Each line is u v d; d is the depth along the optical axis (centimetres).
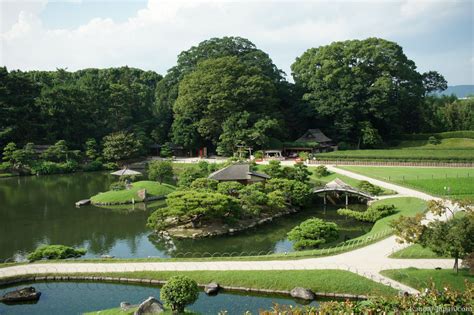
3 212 7181
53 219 6725
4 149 11488
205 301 3672
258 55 14662
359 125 12988
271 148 12350
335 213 6969
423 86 14938
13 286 4038
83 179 10638
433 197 6775
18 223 6494
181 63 15575
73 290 3950
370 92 12950
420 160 10094
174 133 13438
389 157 10412
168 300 3062
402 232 3831
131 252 5141
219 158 12781
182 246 5353
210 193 6044
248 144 11938
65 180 10488
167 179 10169
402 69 13475
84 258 4731
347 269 4009
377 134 12794
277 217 6719
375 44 13562
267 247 5256
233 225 6075
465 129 14050
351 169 9712
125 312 3244
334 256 4403
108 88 14188
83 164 12369
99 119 13988
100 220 6662
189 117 13400
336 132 13338
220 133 13012
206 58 14975
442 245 3516
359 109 12975
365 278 3784
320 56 13738
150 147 13850
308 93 13700
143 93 14875
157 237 5766
